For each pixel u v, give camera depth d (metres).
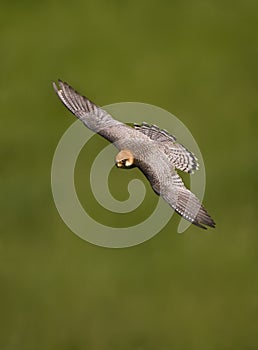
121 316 19.67
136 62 27.31
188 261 20.50
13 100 25.81
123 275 20.27
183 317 19.55
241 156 23.73
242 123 25.02
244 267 20.45
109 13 28.94
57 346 19.31
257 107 25.66
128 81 26.59
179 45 27.88
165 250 20.69
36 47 27.64
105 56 27.39
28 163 23.64
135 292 20.05
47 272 20.55
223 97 26.03
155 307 19.72
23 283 20.55
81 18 28.83
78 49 27.66
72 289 20.27
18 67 26.97
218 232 21.30
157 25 28.66
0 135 24.58
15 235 21.44
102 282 20.14
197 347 19.00
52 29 28.39
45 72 26.80
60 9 29.12
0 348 19.38
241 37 28.17
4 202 22.11
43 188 22.53
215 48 27.81
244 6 29.05
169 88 26.33
